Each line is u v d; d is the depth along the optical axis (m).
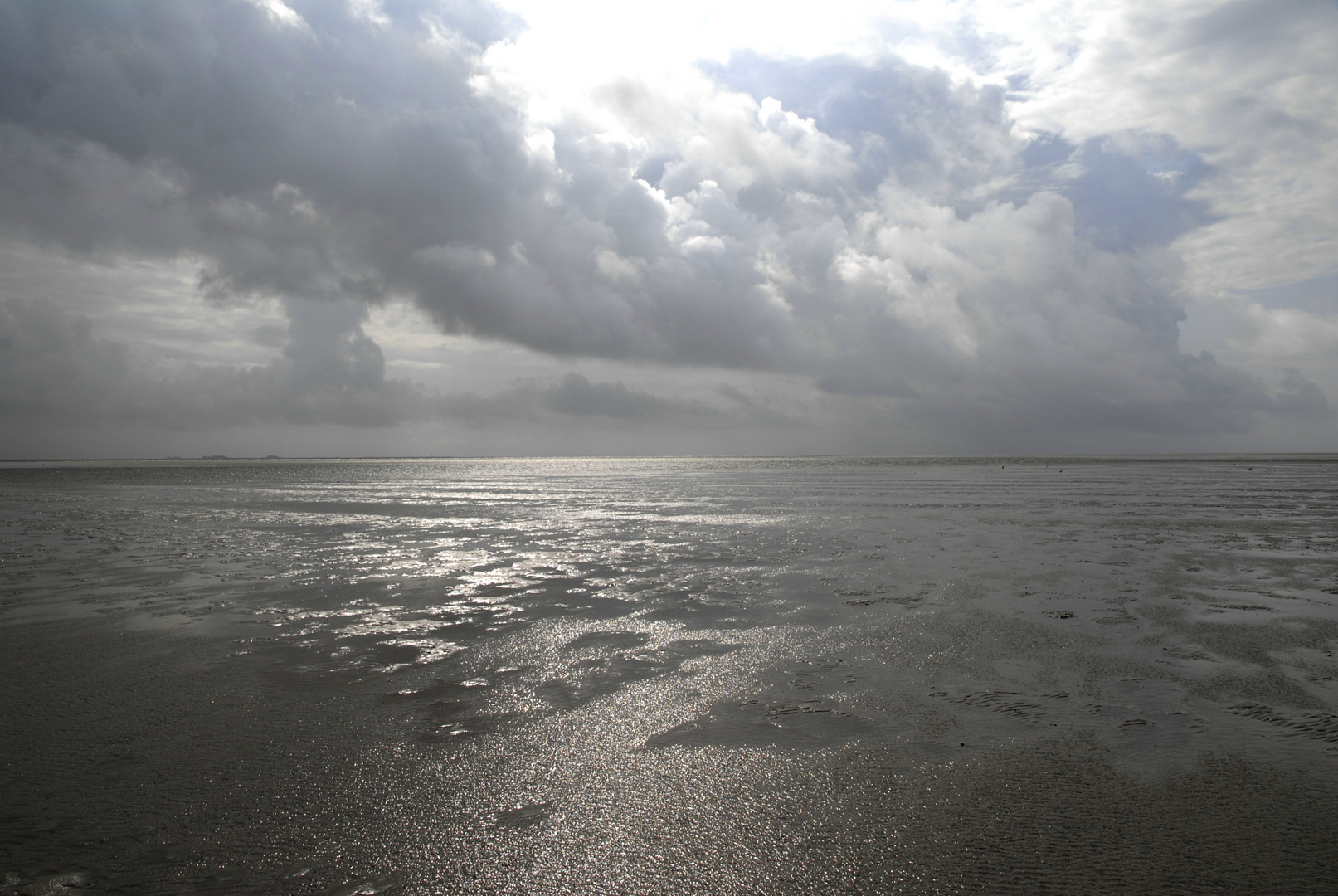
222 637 9.21
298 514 27.91
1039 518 23.09
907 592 11.55
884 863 4.11
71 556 16.52
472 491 44.62
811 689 7.05
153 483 61.19
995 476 63.34
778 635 9.01
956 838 4.35
